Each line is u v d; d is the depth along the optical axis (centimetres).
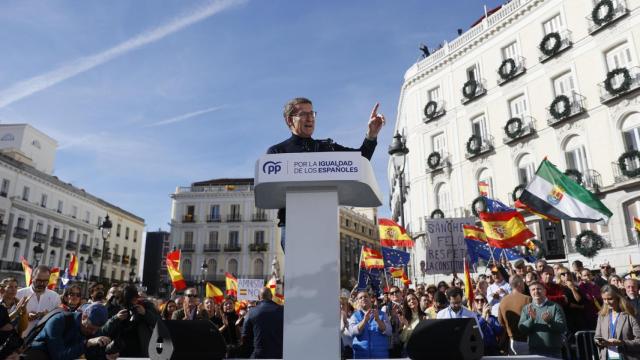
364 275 1198
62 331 415
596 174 2027
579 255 2003
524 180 2370
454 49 2822
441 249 1422
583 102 2123
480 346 251
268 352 512
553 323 560
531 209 1058
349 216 6419
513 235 1014
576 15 2203
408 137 3106
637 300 700
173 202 5444
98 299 662
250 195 5306
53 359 408
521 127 2347
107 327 525
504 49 2577
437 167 2788
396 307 742
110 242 5616
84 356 427
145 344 547
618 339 562
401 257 1203
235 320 876
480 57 2677
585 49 2144
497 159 2484
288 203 217
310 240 211
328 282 205
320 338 199
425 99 3000
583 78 2141
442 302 682
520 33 2470
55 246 4616
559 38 2222
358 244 6569
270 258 5078
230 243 5200
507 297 662
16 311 554
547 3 2342
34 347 413
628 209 1908
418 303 789
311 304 203
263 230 5188
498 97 2539
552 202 1034
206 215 5341
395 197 4369
